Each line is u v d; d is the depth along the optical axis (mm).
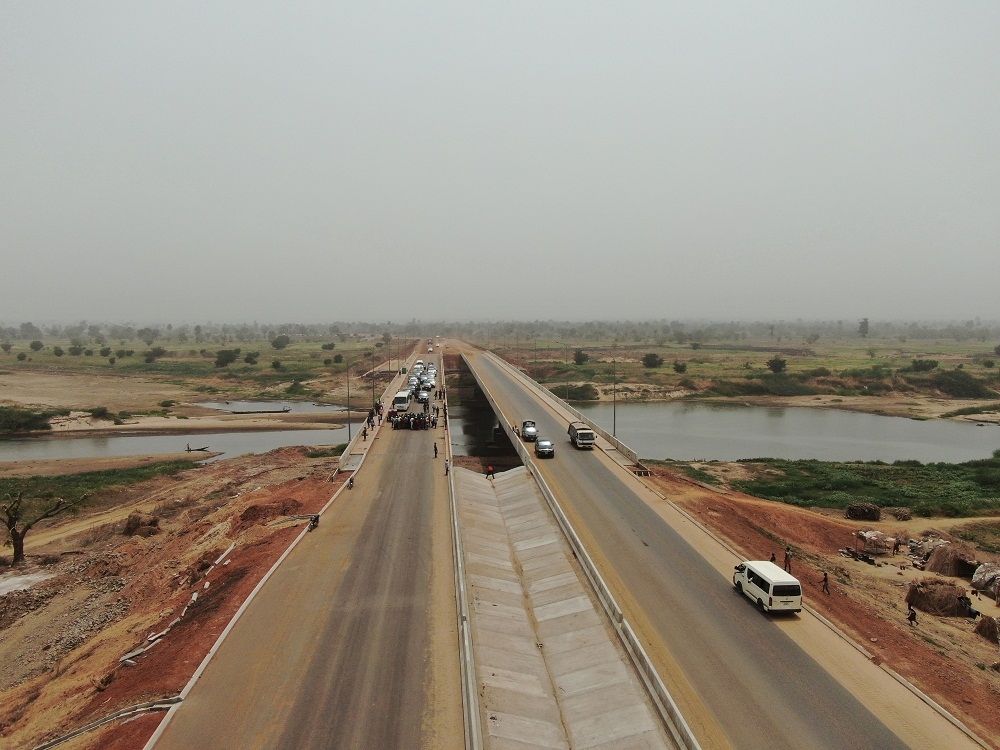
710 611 26984
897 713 20125
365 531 38156
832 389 145500
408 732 19469
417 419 72938
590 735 20531
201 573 36938
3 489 62688
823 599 30625
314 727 19609
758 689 21281
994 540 47625
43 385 147500
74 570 43281
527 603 31078
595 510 40469
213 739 19047
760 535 41000
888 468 70438
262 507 44344
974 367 172250
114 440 96688
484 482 53469
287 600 28719
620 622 25188
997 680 24750
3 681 30078
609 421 112625
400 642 25016
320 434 101625
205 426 105062
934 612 33812
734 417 117625
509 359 193000
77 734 20359
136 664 25859
